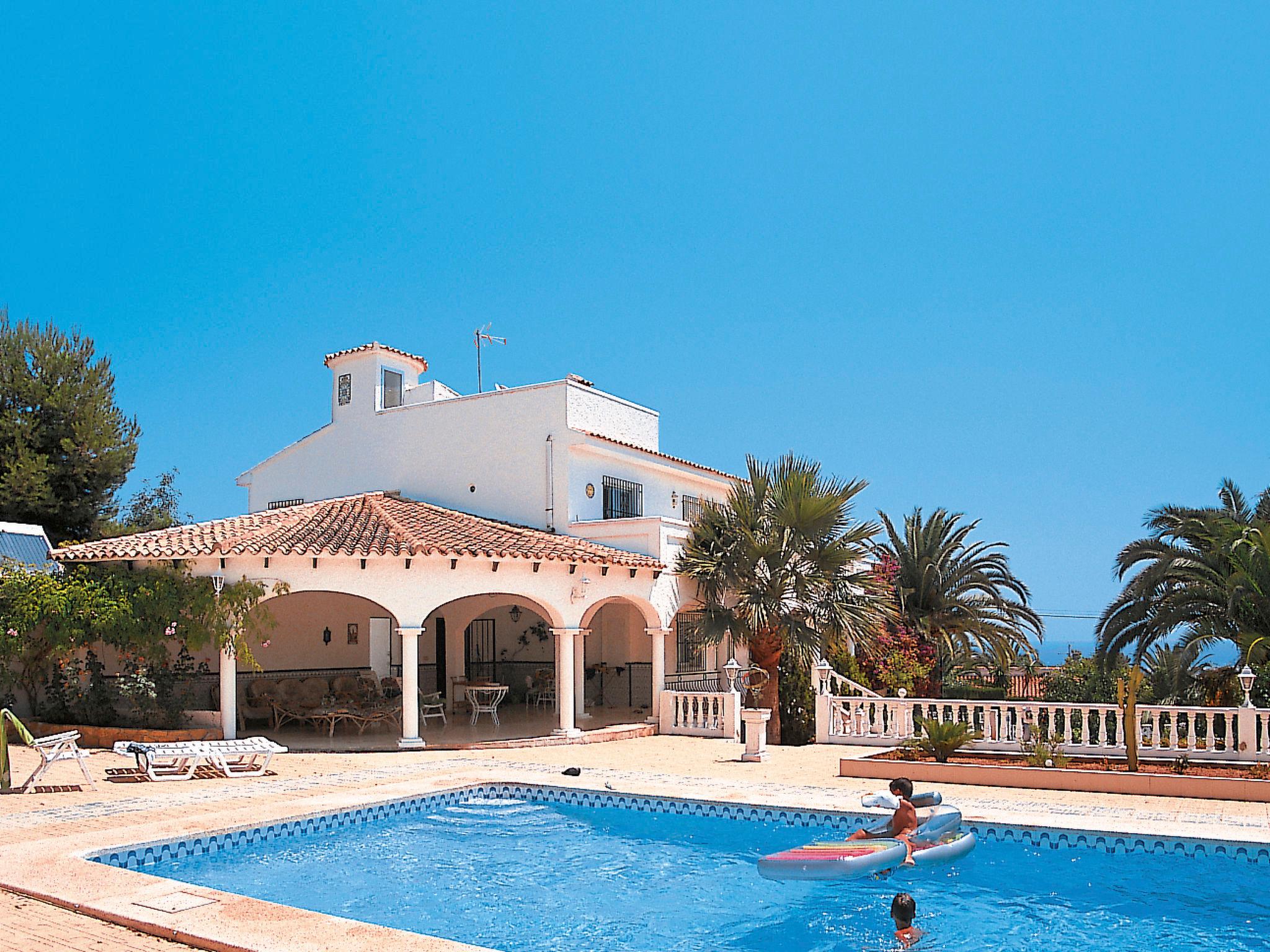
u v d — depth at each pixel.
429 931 9.40
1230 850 11.05
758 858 11.95
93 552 19.83
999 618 39.50
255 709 22.30
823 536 25.00
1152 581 26.75
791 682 27.12
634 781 15.61
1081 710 17.30
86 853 10.44
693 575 24.91
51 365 32.53
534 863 11.78
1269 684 23.06
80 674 20.27
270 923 7.80
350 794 14.41
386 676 26.98
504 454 27.23
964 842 11.53
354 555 19.48
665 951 8.89
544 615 26.47
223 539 19.89
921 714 19.12
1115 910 9.78
